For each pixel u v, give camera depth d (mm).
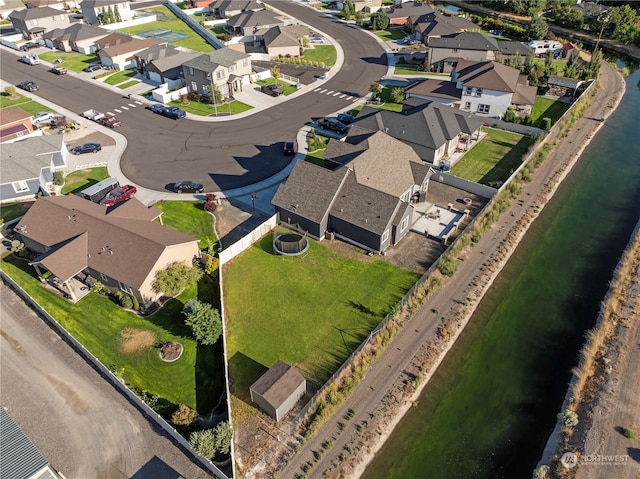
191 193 55562
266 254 46594
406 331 38812
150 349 37031
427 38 101250
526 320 40656
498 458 30922
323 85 85875
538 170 60406
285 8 136375
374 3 132500
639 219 52625
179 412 31453
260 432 31453
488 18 121625
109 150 65000
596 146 67125
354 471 29781
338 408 33062
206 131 70062
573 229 51344
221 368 35531
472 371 36344
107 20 120562
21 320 39969
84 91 84062
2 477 25234
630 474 28859
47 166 56562
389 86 85125
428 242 48125
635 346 37188
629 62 102812
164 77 84125
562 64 94438
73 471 29484
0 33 117562
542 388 35188
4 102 79750
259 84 85625
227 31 115250
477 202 53938
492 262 45938
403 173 51875
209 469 29422
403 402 33656
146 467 29609
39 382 34844
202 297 41688
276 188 56469
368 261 45688
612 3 128125
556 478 29047
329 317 39719
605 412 32375
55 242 43000
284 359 36219
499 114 72500
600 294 43156
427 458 30891
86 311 40438
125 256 40344
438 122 62219
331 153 54719
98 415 32656
